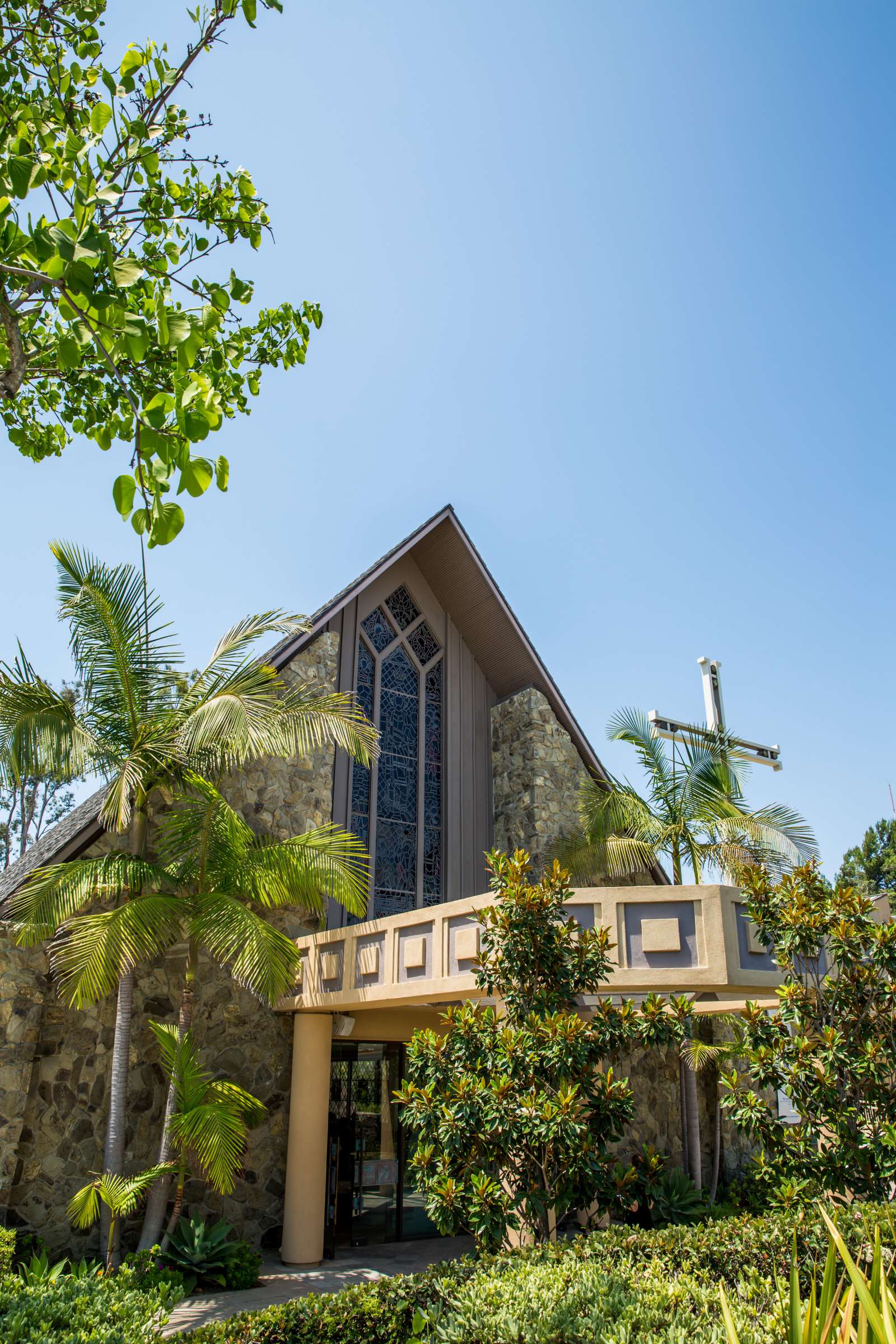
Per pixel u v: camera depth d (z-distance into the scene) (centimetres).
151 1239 1166
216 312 477
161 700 1330
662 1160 845
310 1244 1346
